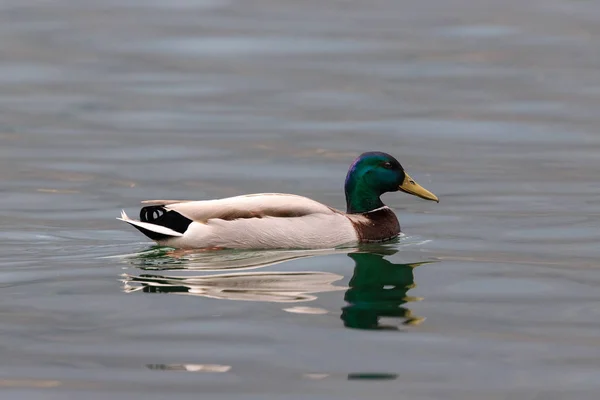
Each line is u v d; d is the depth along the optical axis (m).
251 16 39.88
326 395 8.63
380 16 39.94
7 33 35.56
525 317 10.77
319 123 23.59
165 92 27.06
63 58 31.64
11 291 11.59
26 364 9.30
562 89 27.41
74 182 18.41
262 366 9.26
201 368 9.20
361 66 30.70
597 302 11.31
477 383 8.91
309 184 18.58
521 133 22.64
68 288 11.69
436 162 20.12
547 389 8.78
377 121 23.84
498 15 39.75
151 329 10.22
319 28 37.25
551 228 15.18
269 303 11.09
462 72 29.88
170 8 41.56
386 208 14.69
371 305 11.09
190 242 13.30
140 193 17.70
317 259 13.08
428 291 11.74
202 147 21.27
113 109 25.02
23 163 19.80
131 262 12.89
